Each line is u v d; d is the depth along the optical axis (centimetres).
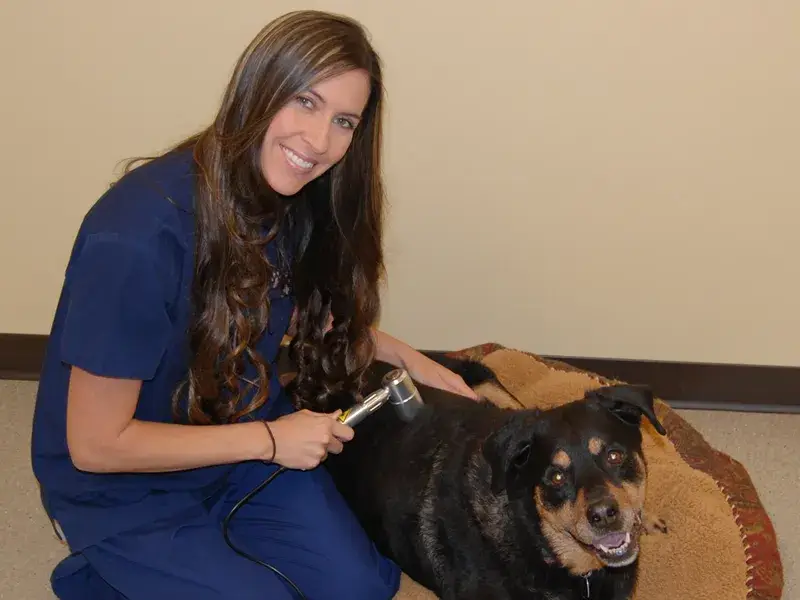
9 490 329
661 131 347
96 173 372
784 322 380
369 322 269
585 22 330
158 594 232
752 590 262
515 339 399
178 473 245
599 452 233
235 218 216
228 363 228
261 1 337
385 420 281
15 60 350
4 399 386
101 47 347
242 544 258
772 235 363
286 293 256
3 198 379
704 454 312
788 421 387
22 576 289
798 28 324
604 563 227
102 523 234
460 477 255
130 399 213
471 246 378
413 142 358
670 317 386
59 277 394
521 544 245
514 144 354
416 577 270
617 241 371
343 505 273
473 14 332
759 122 342
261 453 226
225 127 208
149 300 208
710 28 327
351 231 251
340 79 201
